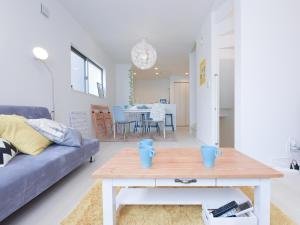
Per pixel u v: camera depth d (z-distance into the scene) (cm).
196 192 139
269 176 103
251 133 249
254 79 247
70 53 378
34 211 144
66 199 163
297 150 244
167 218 131
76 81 444
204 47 422
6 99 220
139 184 107
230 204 119
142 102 1115
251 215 112
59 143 214
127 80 785
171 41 532
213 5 350
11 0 226
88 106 474
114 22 418
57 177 168
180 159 130
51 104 308
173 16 394
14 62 231
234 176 102
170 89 1044
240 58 250
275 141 248
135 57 453
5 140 161
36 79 272
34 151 176
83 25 431
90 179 210
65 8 357
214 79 363
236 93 262
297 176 212
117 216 130
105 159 296
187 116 1055
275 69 247
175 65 802
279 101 248
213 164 113
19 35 239
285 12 245
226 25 351
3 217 109
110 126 621
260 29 246
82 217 131
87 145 246
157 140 484
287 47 246
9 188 113
